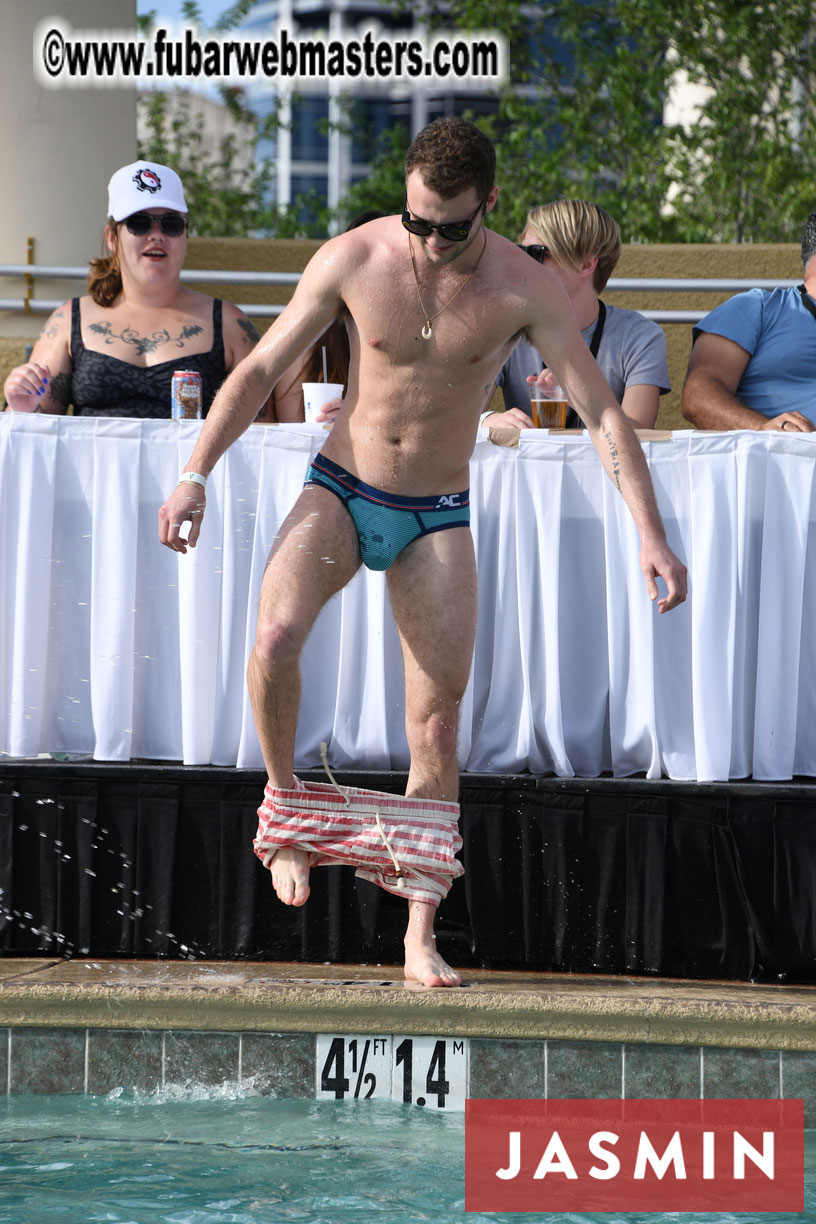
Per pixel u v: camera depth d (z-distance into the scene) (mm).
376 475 6359
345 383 8750
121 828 7191
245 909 7137
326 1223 4844
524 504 7219
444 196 5809
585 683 7367
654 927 6973
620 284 11031
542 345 6328
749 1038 6141
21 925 7203
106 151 12117
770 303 9164
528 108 31703
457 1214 4992
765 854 6914
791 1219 5062
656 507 6320
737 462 7098
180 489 6223
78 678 7457
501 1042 6238
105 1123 5926
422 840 6531
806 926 6863
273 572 6277
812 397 8938
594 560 7320
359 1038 6262
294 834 6457
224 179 36594
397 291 6117
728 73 30688
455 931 7199
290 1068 6293
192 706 7258
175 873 7164
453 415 6301
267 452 7277
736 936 6914
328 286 6223
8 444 7316
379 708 7281
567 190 30516
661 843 6977
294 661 6172
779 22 30047
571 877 7055
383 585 7223
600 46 32094
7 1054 6328
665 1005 6176
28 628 7312
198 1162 5465
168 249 9133
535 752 7277
